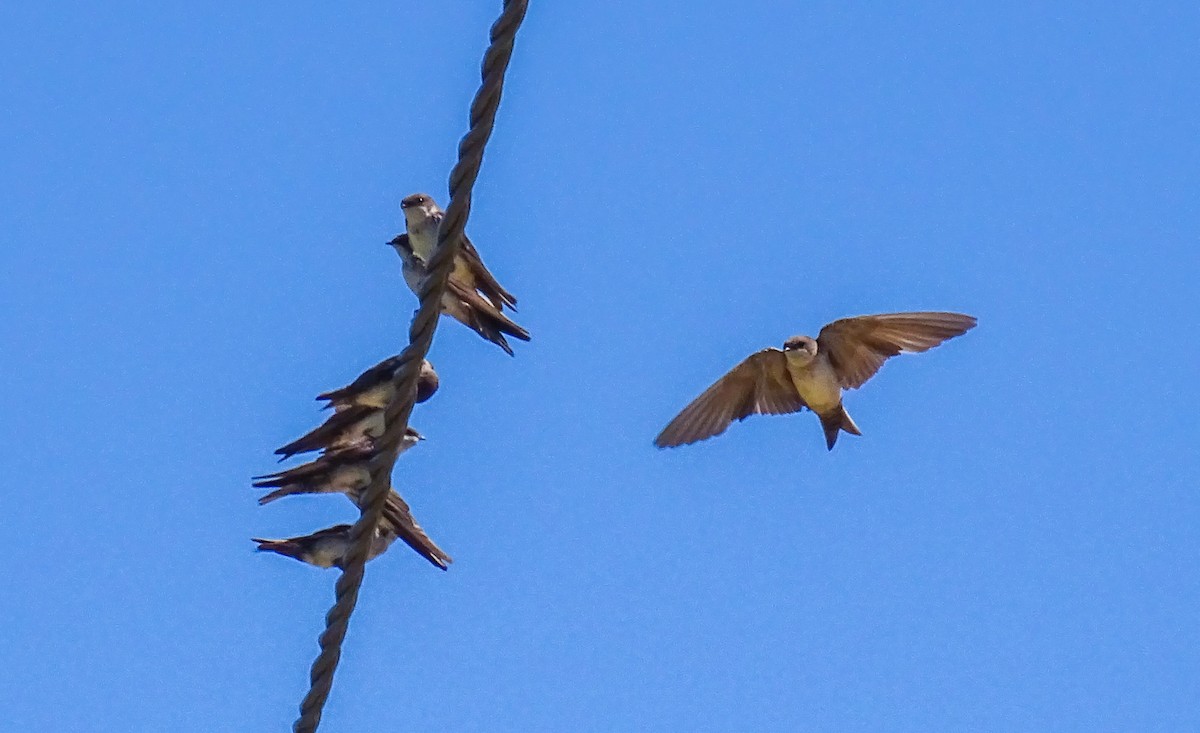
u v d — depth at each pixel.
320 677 10.45
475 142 9.83
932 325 12.95
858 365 13.24
